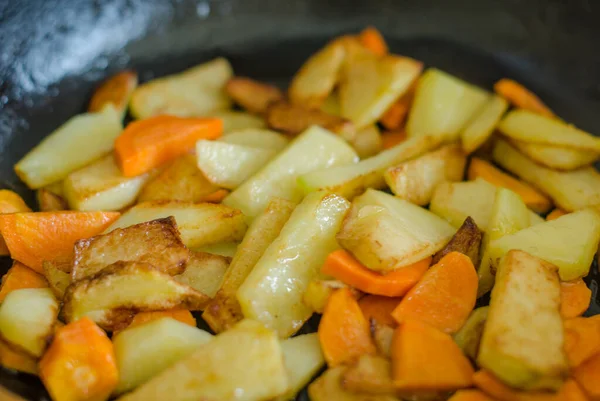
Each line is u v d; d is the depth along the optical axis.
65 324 0.24
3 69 0.31
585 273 0.25
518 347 0.22
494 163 0.31
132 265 0.24
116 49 0.34
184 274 0.25
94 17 0.33
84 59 0.33
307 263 0.25
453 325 0.24
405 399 0.23
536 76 0.35
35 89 0.31
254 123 0.32
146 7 0.34
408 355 0.23
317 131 0.29
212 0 0.35
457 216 0.27
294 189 0.28
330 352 0.23
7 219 0.26
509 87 0.31
